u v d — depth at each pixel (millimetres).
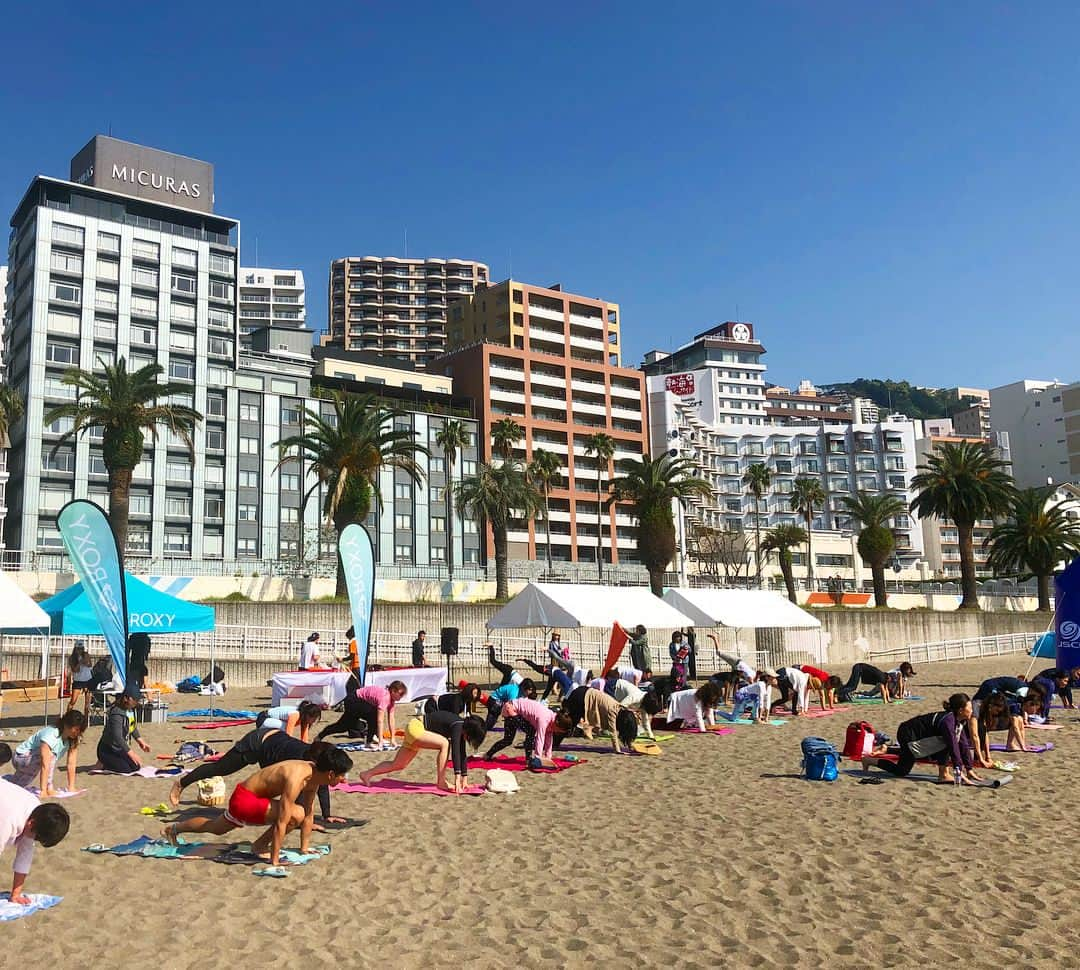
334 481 47656
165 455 78188
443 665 37938
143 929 6641
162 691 27938
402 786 12766
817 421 167500
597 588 27219
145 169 87062
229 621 36125
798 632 42906
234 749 10734
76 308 76688
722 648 44938
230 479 81062
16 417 53594
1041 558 69875
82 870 8078
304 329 101562
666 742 17656
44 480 72500
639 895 7594
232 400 82375
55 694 24234
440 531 92562
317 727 19266
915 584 100250
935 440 139000
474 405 102812
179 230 85312
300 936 6543
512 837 9664
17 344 79188
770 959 6168
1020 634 56969
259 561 55406
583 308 118688
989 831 9883
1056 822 10312
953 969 5980
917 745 13047
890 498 75500
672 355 179375
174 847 8766
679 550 75625
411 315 156250
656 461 58031
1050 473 135375
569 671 23000
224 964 6020
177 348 80750
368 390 96000
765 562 103750
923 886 7797
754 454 138250
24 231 80375
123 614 15797
